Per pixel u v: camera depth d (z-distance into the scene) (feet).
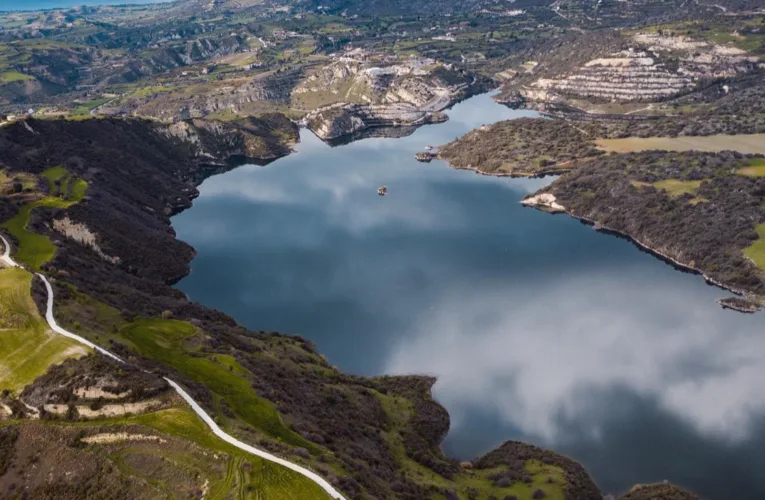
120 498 229.45
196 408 274.98
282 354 412.98
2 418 268.62
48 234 512.22
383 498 253.85
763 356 457.68
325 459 264.93
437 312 527.81
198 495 228.02
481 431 384.47
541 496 305.73
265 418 291.38
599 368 446.60
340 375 412.16
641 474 345.92
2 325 321.11
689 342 476.95
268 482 234.79
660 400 409.49
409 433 362.94
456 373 443.32
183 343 363.15
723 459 355.77
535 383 430.61
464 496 302.86
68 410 267.80
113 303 400.88
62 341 312.29
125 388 274.98
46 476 241.96
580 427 385.70
